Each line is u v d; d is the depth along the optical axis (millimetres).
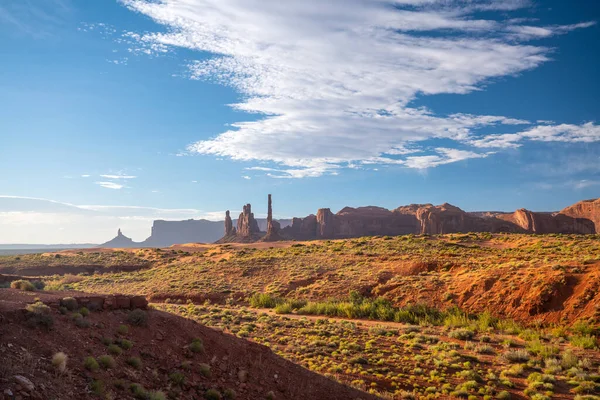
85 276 68875
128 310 14875
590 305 30000
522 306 33125
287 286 50094
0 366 9078
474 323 32031
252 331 29125
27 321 11320
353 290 44406
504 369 21312
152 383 11625
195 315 34188
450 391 18391
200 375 13047
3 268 77000
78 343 11617
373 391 17453
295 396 14359
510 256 49688
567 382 19250
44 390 9000
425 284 41688
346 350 24109
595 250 49906
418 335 28344
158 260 82812
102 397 9852
